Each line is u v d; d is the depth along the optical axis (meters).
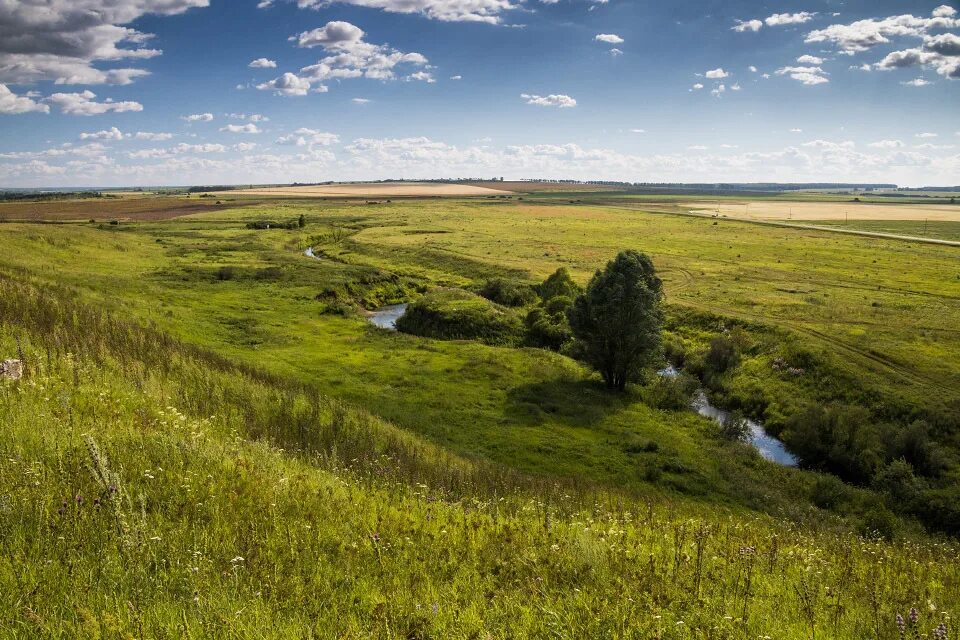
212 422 17.09
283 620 5.84
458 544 9.06
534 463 33.31
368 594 6.79
